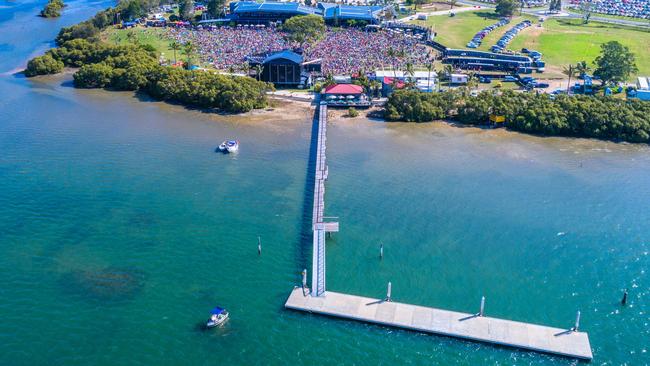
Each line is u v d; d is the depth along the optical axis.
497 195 158.75
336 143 192.88
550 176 171.00
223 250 131.12
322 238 134.12
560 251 133.62
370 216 146.88
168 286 118.38
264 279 121.56
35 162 173.88
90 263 125.06
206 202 152.12
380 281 121.94
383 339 106.44
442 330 107.44
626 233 141.12
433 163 178.38
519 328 108.62
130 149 185.38
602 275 125.19
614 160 183.75
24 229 137.38
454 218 146.62
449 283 121.62
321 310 111.81
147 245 132.25
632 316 112.94
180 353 101.19
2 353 99.62
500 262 129.12
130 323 107.75
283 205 151.38
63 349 101.12
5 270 121.69
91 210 146.88
